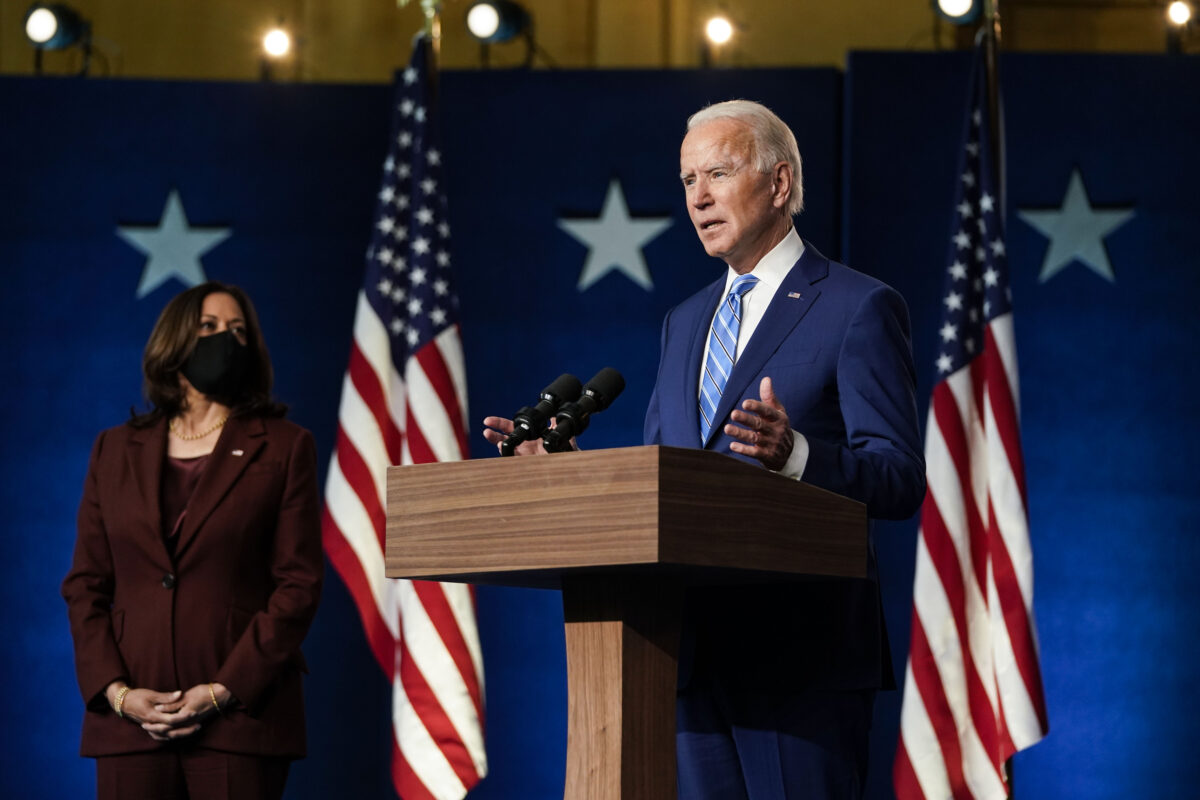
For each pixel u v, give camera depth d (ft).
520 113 64.90
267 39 67.46
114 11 70.85
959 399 52.47
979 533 52.03
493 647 61.52
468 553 20.07
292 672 37.68
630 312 63.41
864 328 25.85
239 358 39.88
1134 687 59.82
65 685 61.31
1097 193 62.80
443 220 55.88
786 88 63.87
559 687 61.11
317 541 39.11
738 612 25.62
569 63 70.33
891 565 60.54
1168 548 60.75
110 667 36.22
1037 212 62.90
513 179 64.54
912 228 62.59
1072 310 62.23
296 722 37.22
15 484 62.85
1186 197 62.69
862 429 25.08
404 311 56.75
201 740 35.73
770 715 25.05
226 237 64.80
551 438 22.65
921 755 49.93
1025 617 50.29
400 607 52.95
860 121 63.36
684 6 70.33
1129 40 69.72
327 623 61.67
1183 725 59.52
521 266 63.98
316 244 64.75
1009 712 49.78
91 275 64.39
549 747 60.75
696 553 18.74
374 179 65.10
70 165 65.00
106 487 38.42
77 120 65.21
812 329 26.45
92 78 65.57
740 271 28.58
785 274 27.94
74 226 64.64
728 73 64.34
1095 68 63.36
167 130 65.36
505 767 60.59
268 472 38.70
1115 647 60.08
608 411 62.80
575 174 64.44
